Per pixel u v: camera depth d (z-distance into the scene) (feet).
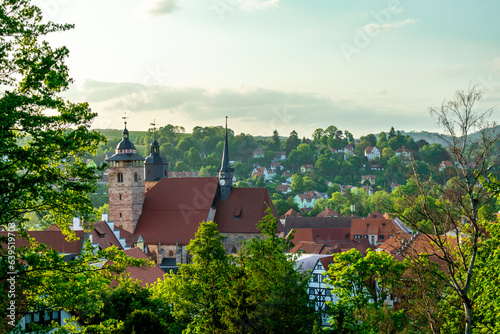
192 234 376.68
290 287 129.49
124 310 160.25
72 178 99.09
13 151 89.86
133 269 212.84
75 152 98.22
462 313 118.32
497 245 111.55
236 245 383.04
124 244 345.31
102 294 158.40
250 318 129.90
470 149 98.58
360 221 563.89
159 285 173.17
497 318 110.32
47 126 94.63
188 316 138.51
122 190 380.78
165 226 382.01
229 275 135.85
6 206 91.61
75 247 278.46
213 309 134.00
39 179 92.79
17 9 95.71
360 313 159.12
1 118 84.38
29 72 96.32
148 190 398.83
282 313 127.95
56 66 97.66
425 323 136.87
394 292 151.84
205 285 137.08
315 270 273.75
